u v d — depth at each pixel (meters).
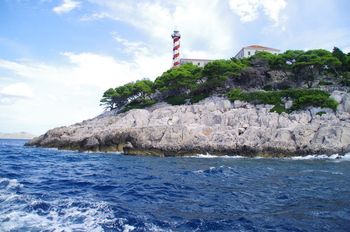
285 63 75.06
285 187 20.19
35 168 30.67
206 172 28.09
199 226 11.49
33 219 11.76
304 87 70.88
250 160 42.44
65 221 11.63
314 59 68.38
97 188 19.22
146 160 42.47
